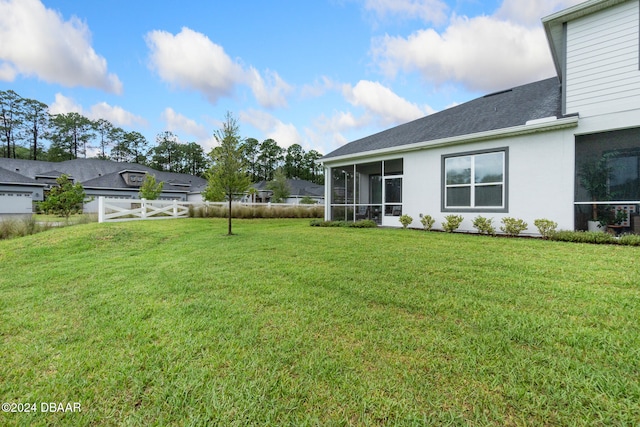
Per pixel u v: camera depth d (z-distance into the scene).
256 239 8.59
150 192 26.86
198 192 38.28
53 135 53.19
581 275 4.43
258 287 4.21
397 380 2.13
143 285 4.50
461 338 2.68
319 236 8.92
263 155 64.12
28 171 33.66
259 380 2.16
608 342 2.54
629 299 3.47
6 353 2.61
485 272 4.70
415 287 4.07
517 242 7.18
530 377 2.12
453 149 9.75
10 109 48.88
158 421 1.82
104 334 2.92
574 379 2.08
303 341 2.69
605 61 7.25
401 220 10.87
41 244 8.26
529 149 8.23
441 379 2.13
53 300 3.95
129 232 9.83
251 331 2.90
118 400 2.01
